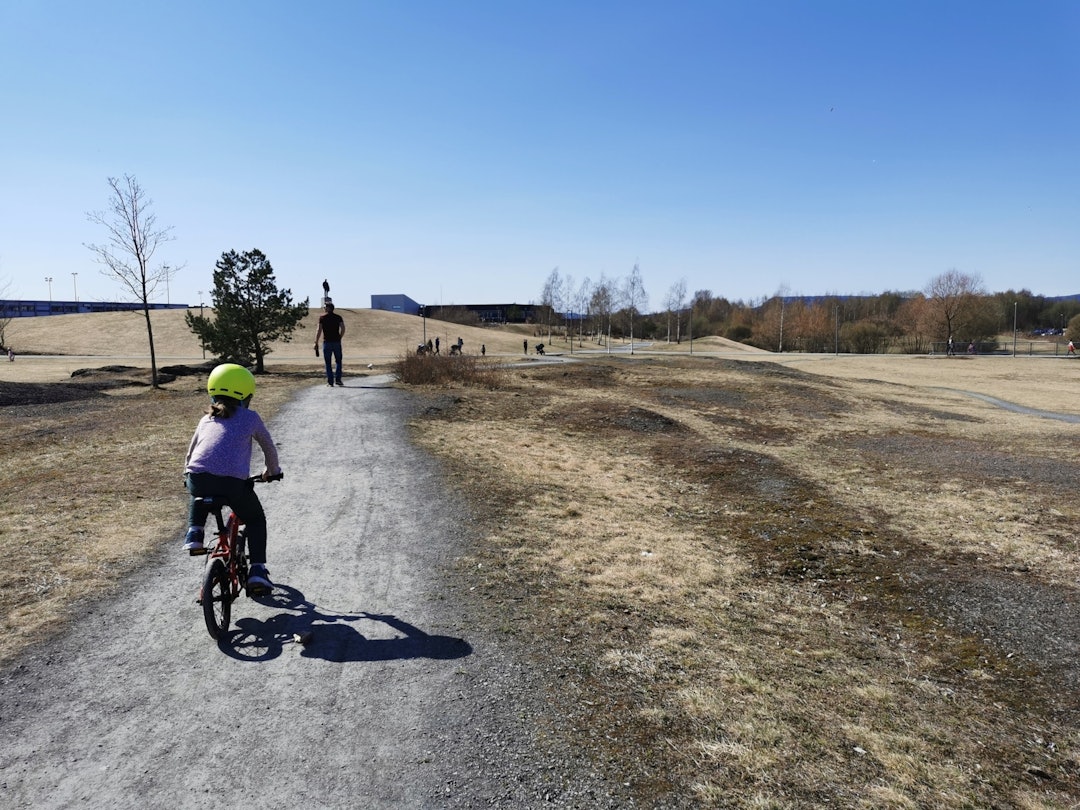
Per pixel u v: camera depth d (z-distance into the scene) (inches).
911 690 178.4
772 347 3503.9
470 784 118.7
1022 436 729.6
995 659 204.5
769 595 241.3
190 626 175.3
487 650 169.5
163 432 449.7
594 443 553.3
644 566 248.4
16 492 292.5
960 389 1387.8
